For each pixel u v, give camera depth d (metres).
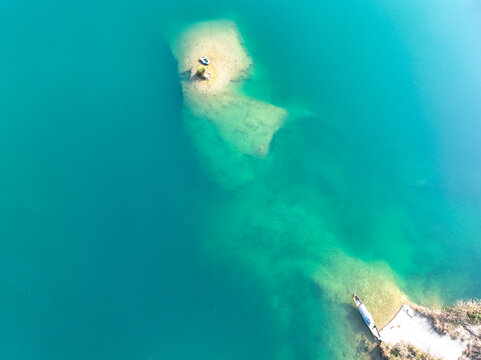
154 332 42.97
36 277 45.28
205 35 67.31
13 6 70.38
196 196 52.16
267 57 65.56
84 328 42.69
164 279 46.06
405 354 40.41
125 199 51.16
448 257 48.38
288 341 42.78
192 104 59.41
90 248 47.44
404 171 54.88
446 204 52.22
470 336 41.66
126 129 56.75
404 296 45.47
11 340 41.62
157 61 63.78
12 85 59.97
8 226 48.41
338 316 43.97
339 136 57.81
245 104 60.09
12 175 52.03
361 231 50.25
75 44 65.44
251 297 45.44
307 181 54.06
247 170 54.72
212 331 43.25
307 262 47.75
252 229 50.19
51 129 56.06
